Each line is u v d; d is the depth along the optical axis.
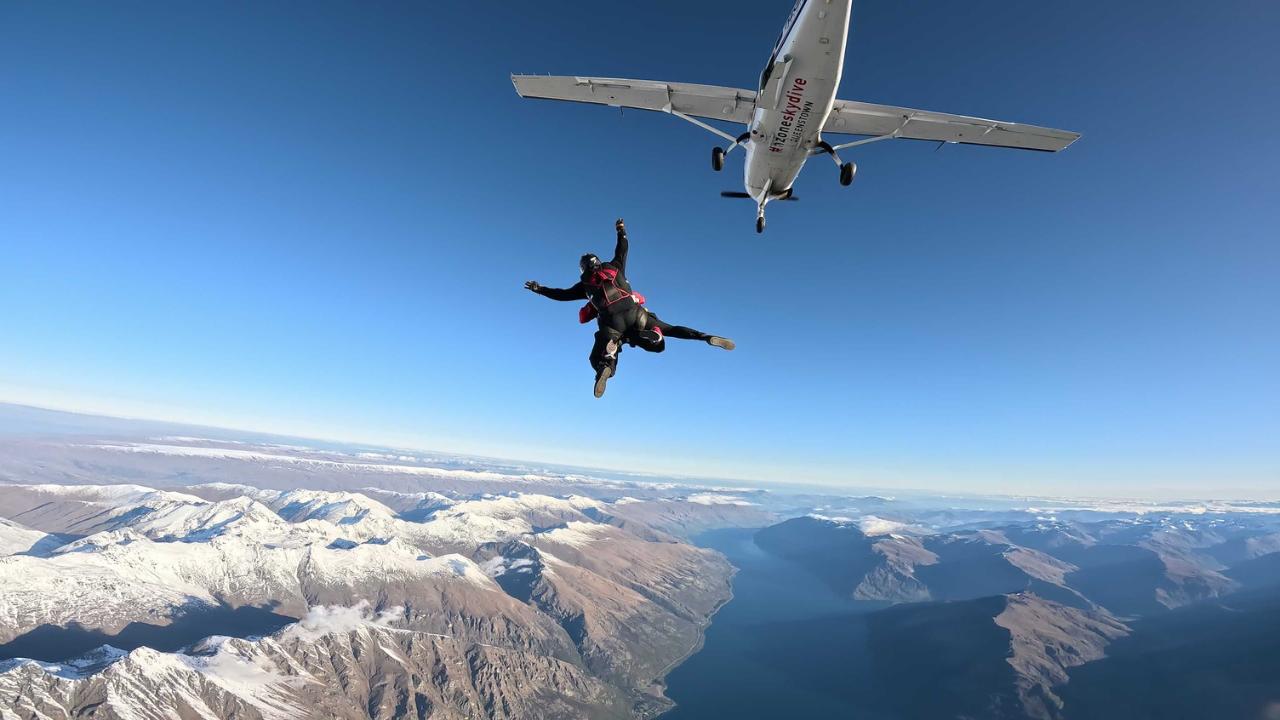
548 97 26.52
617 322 14.28
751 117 25.80
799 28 20.91
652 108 26.77
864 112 25.86
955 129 26.12
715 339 14.74
